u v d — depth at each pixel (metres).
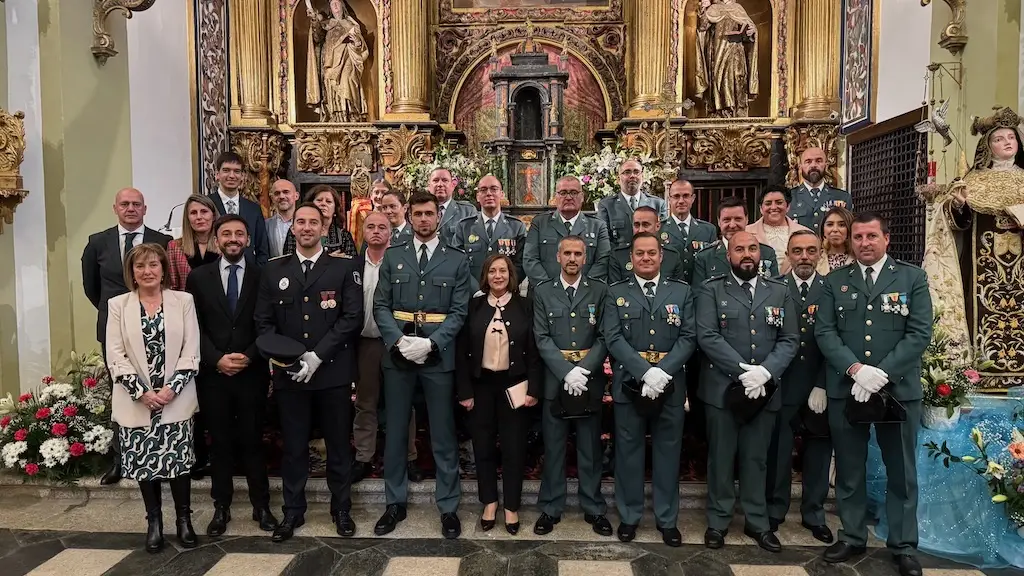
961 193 3.60
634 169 4.54
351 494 3.59
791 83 6.69
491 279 3.14
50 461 3.60
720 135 6.66
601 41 7.14
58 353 4.30
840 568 2.85
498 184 4.32
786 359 2.92
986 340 3.64
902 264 2.87
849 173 6.24
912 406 2.82
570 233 4.05
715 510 3.08
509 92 6.14
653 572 2.82
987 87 4.15
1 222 4.12
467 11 7.14
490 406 3.19
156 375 2.97
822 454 3.11
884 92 5.52
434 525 3.29
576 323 3.11
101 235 3.63
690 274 4.19
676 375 3.06
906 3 5.15
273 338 2.98
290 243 4.26
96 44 4.51
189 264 3.48
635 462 3.11
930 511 3.11
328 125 6.85
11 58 4.17
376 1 6.77
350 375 3.17
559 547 3.05
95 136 4.56
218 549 3.04
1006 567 2.88
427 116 6.72
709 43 6.76
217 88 6.54
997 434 3.15
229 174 4.13
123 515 3.44
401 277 3.22
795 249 3.19
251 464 3.23
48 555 2.99
